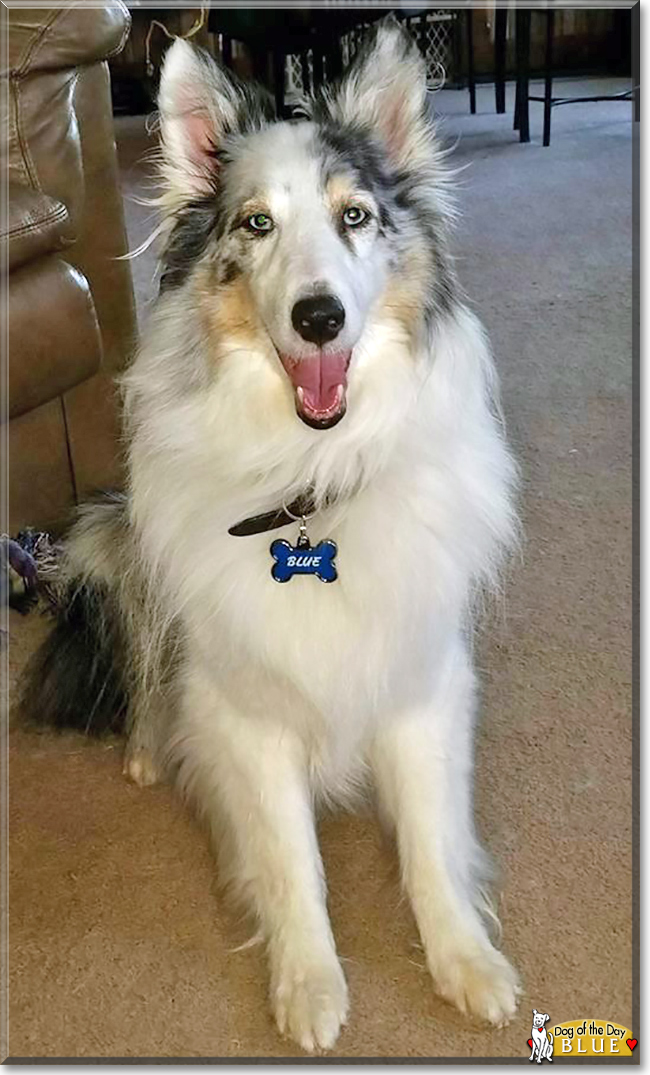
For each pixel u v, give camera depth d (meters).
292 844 1.67
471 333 1.72
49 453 2.68
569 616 2.34
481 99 7.02
